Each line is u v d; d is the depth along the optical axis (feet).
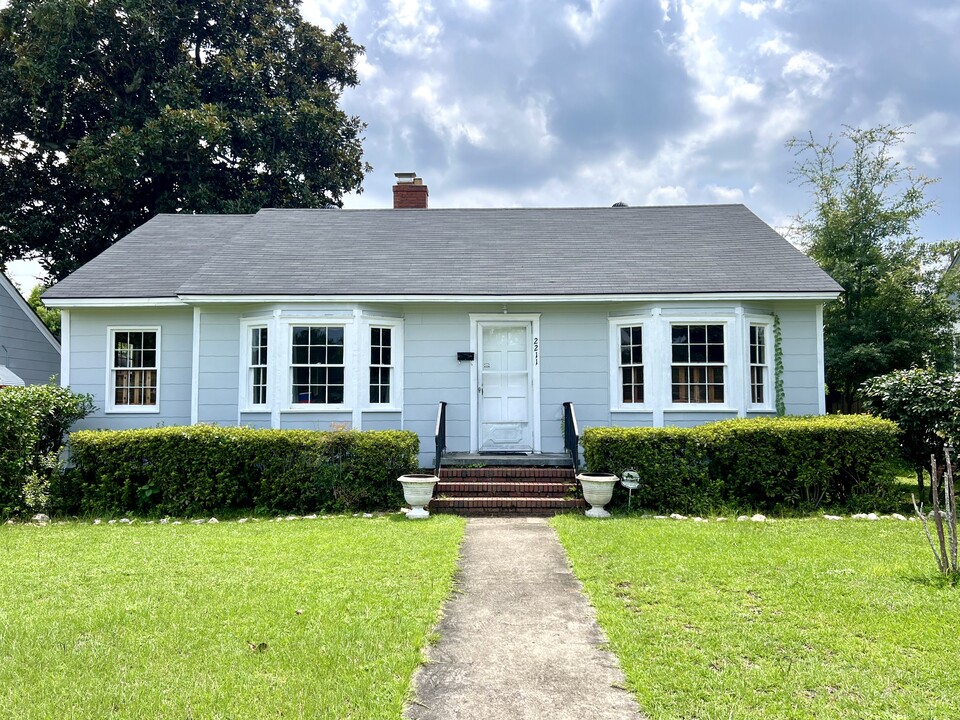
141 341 40.73
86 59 69.15
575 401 38.04
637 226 46.32
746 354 36.63
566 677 12.65
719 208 49.19
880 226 54.34
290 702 11.36
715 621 15.19
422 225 47.16
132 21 67.46
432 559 20.80
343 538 24.02
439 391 38.17
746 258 39.88
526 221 47.91
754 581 18.04
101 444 30.73
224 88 76.59
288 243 43.39
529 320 38.52
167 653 13.38
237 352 38.32
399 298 36.52
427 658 13.50
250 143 74.02
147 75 71.97
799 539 23.27
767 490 29.86
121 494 30.58
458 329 38.37
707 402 36.52
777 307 37.86
